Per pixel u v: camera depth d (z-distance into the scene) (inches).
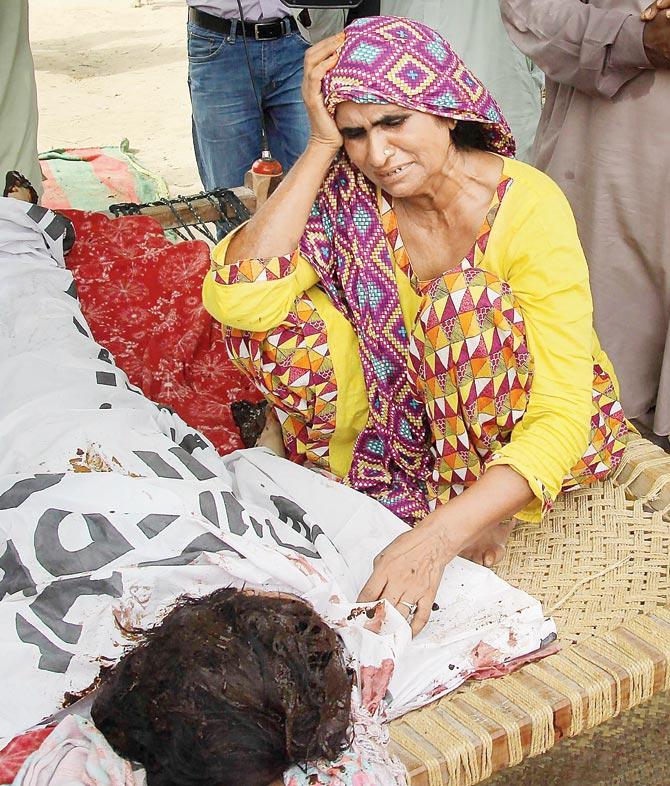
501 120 64.8
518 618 62.5
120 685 44.2
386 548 62.6
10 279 89.4
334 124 65.5
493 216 65.9
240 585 56.4
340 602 58.1
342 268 72.4
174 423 72.9
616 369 105.9
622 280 102.0
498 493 62.9
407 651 59.9
